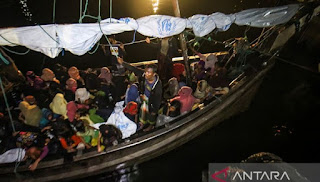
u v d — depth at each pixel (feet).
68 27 14.55
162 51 21.33
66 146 17.54
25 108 18.34
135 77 22.89
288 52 23.66
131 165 18.78
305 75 22.70
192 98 19.38
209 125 20.15
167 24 15.85
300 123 19.53
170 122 18.76
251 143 19.17
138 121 19.15
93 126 18.26
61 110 18.33
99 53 32.01
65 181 17.78
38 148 17.02
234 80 20.90
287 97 21.45
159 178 18.33
